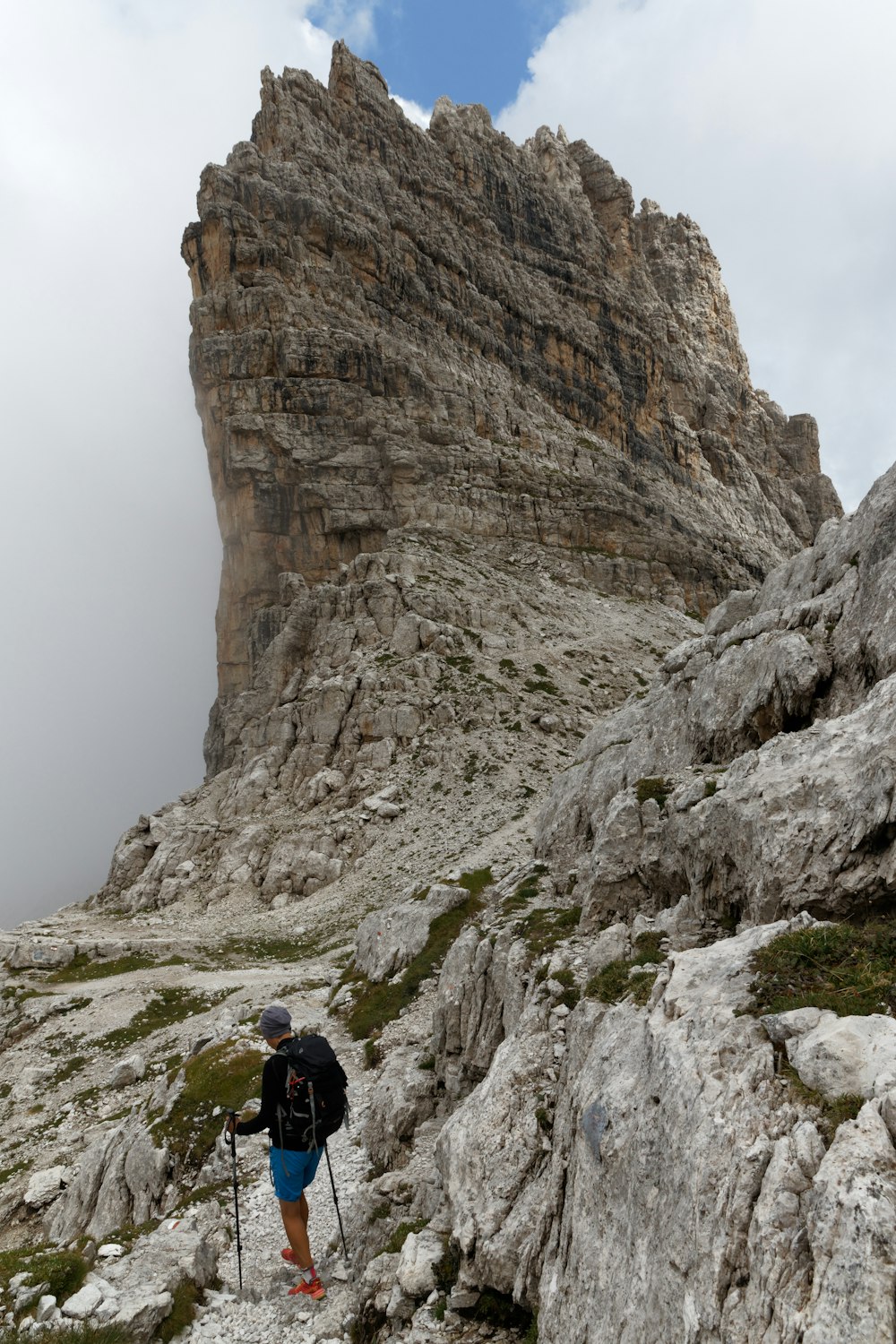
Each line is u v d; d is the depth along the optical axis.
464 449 128.12
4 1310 11.00
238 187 129.00
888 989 7.81
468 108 185.12
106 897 74.31
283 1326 11.03
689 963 9.59
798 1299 5.45
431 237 151.75
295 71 148.75
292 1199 11.23
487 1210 10.53
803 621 21.00
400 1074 19.30
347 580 107.75
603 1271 7.83
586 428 161.75
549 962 15.62
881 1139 5.82
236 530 118.94
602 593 118.94
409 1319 10.14
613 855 17.66
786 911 11.88
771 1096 6.91
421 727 80.62
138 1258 12.24
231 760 92.06
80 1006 44.91
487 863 53.19
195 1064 24.75
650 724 25.30
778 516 191.38
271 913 60.75
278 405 120.81
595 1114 8.88
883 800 11.03
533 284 168.50
